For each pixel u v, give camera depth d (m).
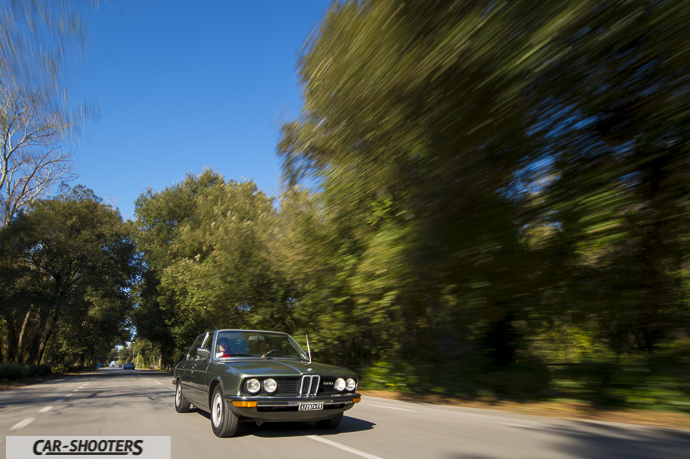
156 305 41.84
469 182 6.87
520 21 5.54
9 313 31.36
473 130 6.33
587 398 7.98
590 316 8.11
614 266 7.28
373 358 14.29
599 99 5.98
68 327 38.62
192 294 22.95
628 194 6.07
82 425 6.69
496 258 7.28
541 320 8.83
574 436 5.43
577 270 7.71
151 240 38.94
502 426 6.23
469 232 7.16
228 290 18.08
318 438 5.38
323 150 9.95
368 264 9.23
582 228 6.40
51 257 33.16
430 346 11.62
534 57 5.47
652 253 6.96
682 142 5.82
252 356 6.32
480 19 5.80
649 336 7.80
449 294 8.82
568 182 6.62
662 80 5.59
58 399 11.41
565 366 9.02
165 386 16.58
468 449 4.77
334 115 8.72
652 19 5.03
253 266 16.78
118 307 37.09
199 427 6.29
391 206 8.87
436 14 6.34
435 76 6.24
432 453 4.60
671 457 4.36
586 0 5.04
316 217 11.55
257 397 4.96
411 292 9.23
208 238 21.20
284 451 4.70
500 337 10.35
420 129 7.03
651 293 7.22
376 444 5.03
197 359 7.13
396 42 6.79
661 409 6.92
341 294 11.97
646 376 7.29
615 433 5.56
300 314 14.90
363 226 10.02
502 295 8.02
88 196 39.91
